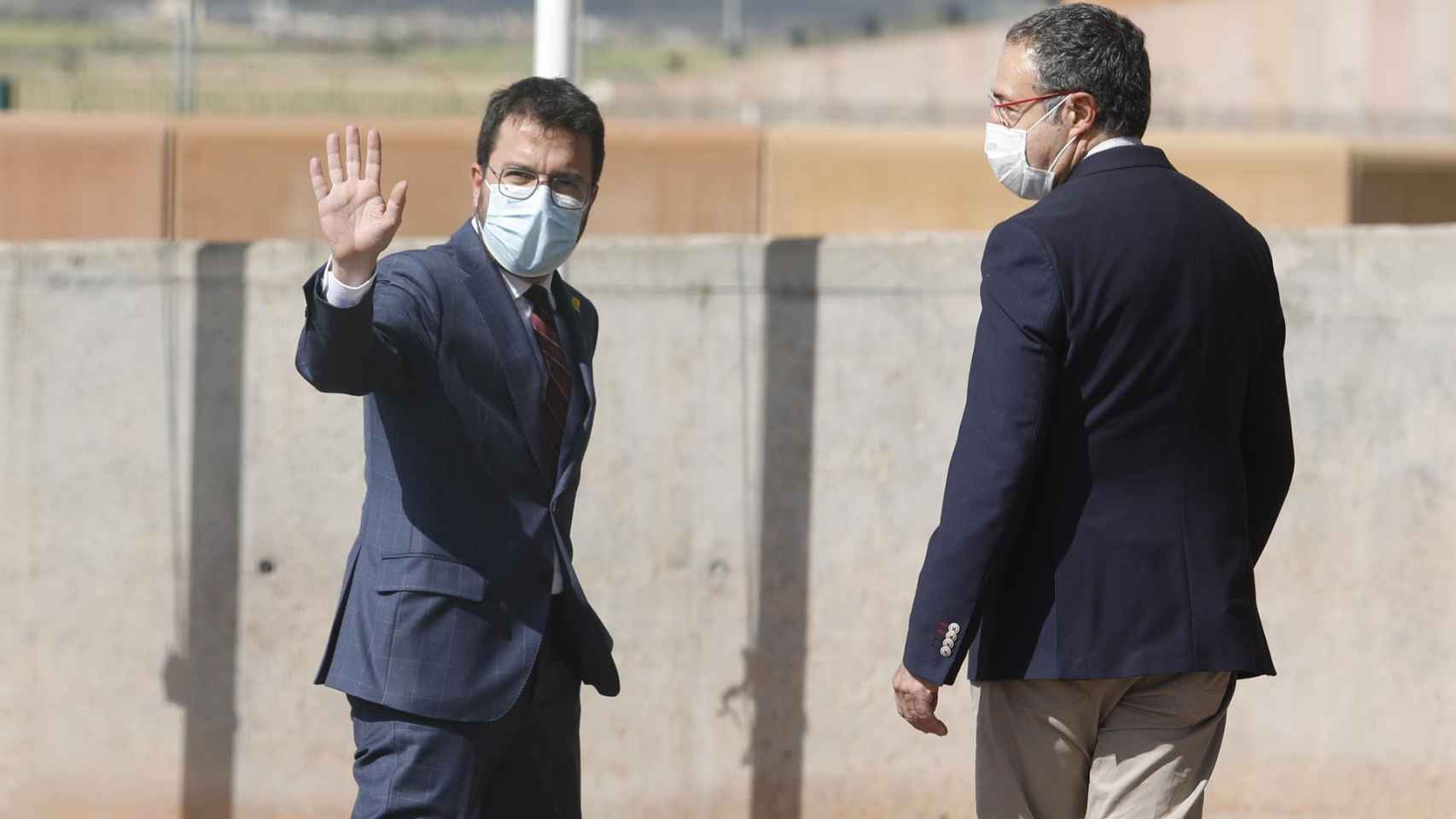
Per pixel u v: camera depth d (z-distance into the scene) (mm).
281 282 13109
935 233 13328
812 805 13203
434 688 9008
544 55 13023
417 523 9125
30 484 13141
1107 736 8727
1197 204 8625
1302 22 31500
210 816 13266
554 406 9523
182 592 13211
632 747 13250
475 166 9531
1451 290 12617
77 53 42938
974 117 46969
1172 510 8359
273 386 13148
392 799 9078
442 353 9125
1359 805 12859
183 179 16578
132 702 13227
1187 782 8672
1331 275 12727
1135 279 8227
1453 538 12719
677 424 13148
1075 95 8727
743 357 13117
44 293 13078
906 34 60938
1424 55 31000
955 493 8250
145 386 13148
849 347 13078
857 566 13156
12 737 13219
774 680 13203
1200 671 8367
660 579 13164
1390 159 17219
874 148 17125
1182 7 32781
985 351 8289
